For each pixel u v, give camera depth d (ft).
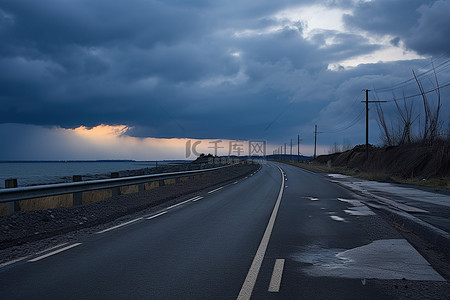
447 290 15.78
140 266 19.51
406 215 36.45
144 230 30.17
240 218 36.40
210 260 20.68
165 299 14.71
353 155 210.38
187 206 46.47
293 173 147.02
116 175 55.11
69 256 21.75
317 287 16.14
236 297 14.90
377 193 62.69
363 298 14.83
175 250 23.09
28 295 15.26
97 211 40.65
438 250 23.79
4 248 24.26
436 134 118.62
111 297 14.96
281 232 29.12
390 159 129.80
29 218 33.68
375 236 27.58
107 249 23.47
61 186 38.37
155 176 67.46
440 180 82.64
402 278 17.43
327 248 23.66
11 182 35.17
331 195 60.70
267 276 17.70
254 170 178.29
